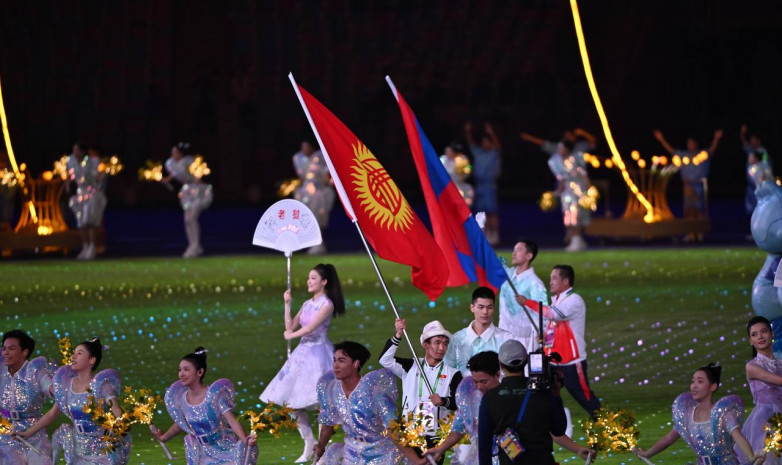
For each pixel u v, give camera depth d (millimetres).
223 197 93875
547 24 99938
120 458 19125
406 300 43469
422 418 17406
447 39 100500
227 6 99812
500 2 100438
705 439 17703
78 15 98062
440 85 99562
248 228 78250
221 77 98875
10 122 94000
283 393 22688
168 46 98688
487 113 98125
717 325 36906
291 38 100312
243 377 30625
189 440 18531
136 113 96625
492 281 21219
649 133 95875
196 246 60781
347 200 19312
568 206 60438
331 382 17812
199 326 38469
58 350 33969
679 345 33969
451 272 21266
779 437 17219
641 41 96000
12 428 19625
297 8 100688
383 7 101188
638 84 96438
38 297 45312
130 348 34625
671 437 18047
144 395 18906
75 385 19062
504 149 97125
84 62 97438
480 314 20031
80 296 45531
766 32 94938
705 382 17688
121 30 98562
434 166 21047
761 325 19125
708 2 92938
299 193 63781
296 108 98438
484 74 99562
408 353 33219
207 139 96625
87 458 19094
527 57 99750
